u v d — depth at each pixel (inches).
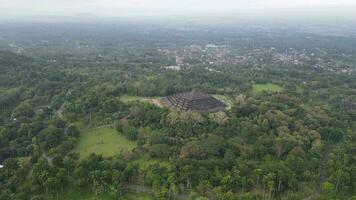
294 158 7691.9
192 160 7401.6
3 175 6968.5
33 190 6589.6
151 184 7022.6
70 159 7524.6
